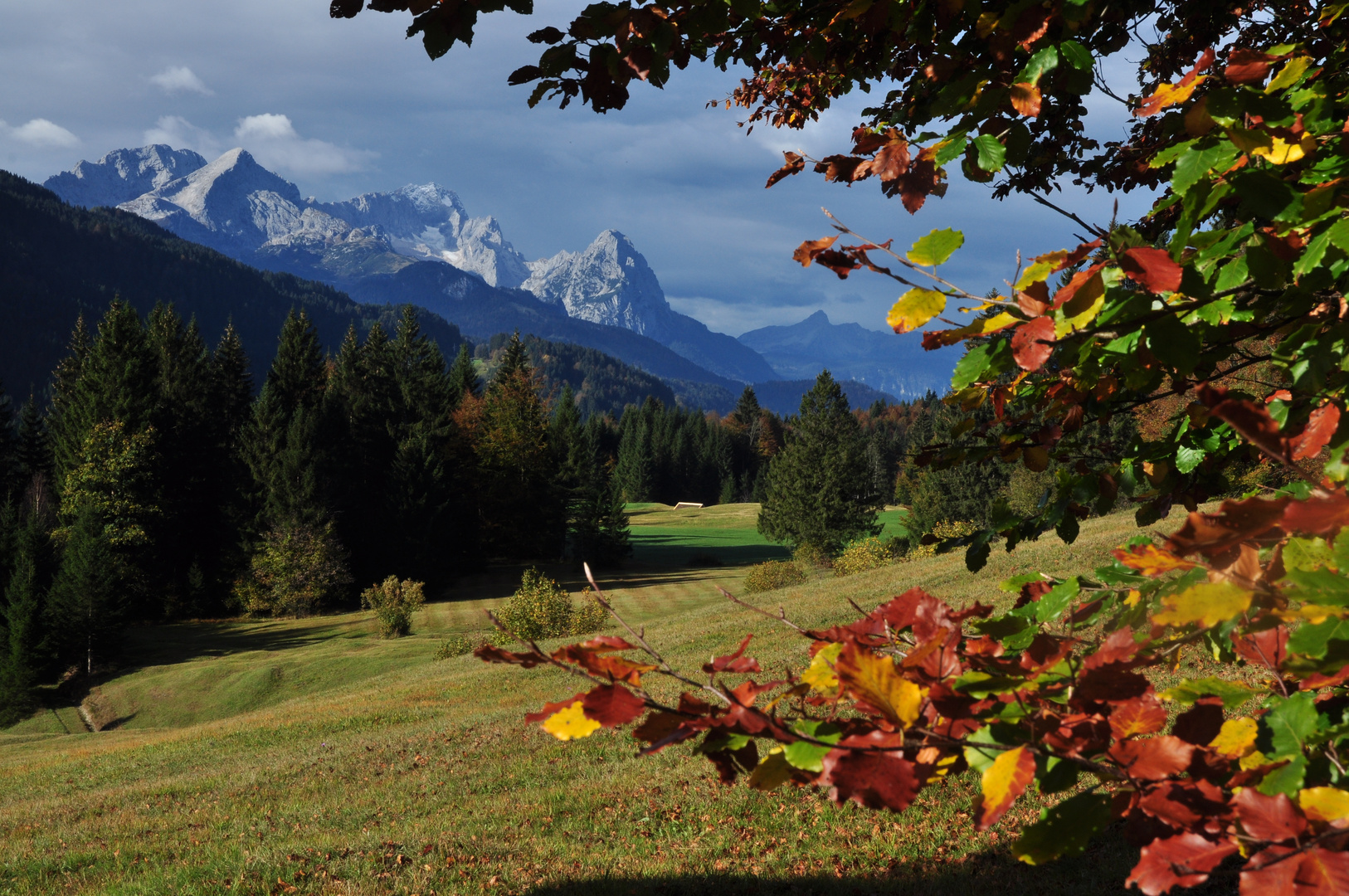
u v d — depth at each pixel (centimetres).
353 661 3198
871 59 229
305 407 6312
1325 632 80
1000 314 131
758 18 215
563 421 8050
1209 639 121
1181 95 142
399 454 5369
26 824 1172
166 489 5372
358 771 1237
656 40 168
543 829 823
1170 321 125
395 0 157
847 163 158
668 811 817
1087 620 130
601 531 6134
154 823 1073
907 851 639
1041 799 675
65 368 6800
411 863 753
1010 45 149
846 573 3622
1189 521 75
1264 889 78
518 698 1812
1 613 3547
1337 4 157
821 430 5862
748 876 637
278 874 747
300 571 4822
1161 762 95
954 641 113
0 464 6069
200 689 3162
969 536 216
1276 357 129
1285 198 116
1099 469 202
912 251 130
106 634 3725
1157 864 88
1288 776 91
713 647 1902
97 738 2484
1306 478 82
